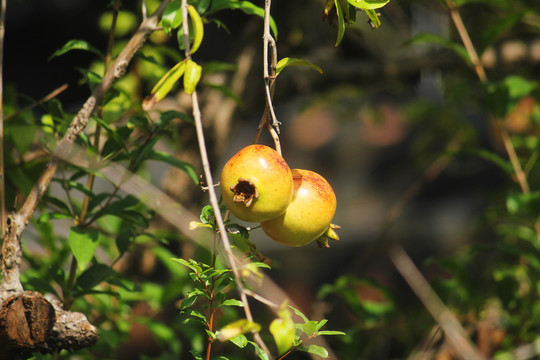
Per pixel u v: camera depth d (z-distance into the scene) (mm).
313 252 10562
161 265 4539
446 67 5281
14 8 6520
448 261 4242
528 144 4832
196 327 3955
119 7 3756
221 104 4668
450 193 10125
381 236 5715
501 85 3961
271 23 3682
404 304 8555
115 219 3908
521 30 5410
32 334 3510
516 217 4812
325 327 4785
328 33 5109
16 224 3537
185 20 3479
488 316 4531
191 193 4559
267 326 4770
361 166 12867
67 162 3693
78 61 6512
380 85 5398
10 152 3781
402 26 5496
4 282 3529
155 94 3453
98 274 3723
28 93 6664
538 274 4402
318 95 6156
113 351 3857
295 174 3504
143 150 3695
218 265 3750
